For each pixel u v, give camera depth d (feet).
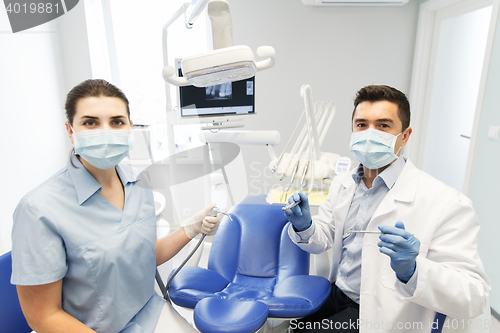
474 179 5.96
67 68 4.58
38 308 2.31
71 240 2.31
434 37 7.55
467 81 8.12
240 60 2.12
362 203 3.33
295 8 7.56
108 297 2.45
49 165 5.48
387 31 7.72
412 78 8.00
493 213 5.47
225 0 2.20
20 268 2.19
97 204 2.51
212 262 4.08
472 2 6.25
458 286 2.44
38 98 4.98
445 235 2.80
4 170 4.97
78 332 2.31
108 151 2.39
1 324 2.66
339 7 7.56
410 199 2.92
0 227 4.91
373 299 2.96
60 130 5.41
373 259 3.00
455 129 8.43
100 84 2.42
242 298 3.54
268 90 8.00
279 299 3.10
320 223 3.72
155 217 2.77
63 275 2.33
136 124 2.61
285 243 4.10
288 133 8.17
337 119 8.21
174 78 2.60
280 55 7.83
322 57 7.85
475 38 7.79
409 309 2.78
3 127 4.96
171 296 3.15
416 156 8.64
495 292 5.41
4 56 4.84
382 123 2.90
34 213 2.23
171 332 2.69
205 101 2.79
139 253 2.61
